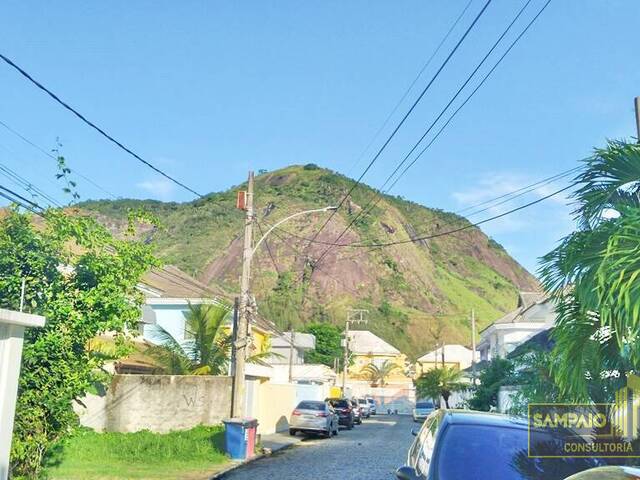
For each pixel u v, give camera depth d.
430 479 6.18
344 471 17.91
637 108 10.95
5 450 9.81
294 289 173.88
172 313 38.69
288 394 38.44
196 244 179.75
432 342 182.75
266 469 18.48
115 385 24.48
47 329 12.34
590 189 7.39
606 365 8.18
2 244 12.05
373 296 191.75
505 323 47.88
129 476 15.73
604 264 6.16
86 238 12.99
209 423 24.61
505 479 6.23
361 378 100.06
